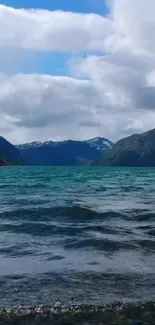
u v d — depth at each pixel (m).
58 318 6.46
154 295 7.63
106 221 17.94
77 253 11.45
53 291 7.85
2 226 16.06
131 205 25.27
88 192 37.88
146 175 111.56
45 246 12.34
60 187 46.41
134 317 6.53
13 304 7.09
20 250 11.79
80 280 8.69
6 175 101.50
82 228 15.63
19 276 9.00
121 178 84.88
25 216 19.06
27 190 40.22
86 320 6.40
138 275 9.13
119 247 12.25
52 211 20.39
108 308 6.88
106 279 8.76
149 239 13.47
